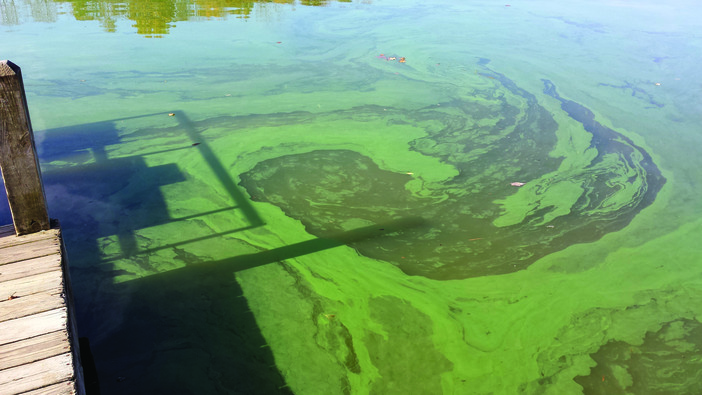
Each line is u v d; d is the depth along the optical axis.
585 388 2.64
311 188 4.46
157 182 4.41
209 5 10.98
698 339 2.99
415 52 8.18
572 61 7.98
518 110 6.27
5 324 1.97
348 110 6.11
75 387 1.75
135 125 5.46
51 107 5.77
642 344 2.94
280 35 8.84
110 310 2.98
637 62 8.05
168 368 2.62
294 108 6.09
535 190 4.57
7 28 8.72
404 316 3.07
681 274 3.54
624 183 4.73
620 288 3.39
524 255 3.70
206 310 3.02
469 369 2.72
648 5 12.12
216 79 6.86
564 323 3.08
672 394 2.63
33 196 2.45
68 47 7.84
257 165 4.80
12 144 2.29
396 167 4.89
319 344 2.83
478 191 4.53
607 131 5.79
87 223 3.80
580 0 12.49
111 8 10.48
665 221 4.16
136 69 7.06
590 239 3.90
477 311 3.14
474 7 11.29
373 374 2.66
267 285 3.26
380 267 3.50
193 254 3.51
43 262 2.32
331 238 3.79
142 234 3.71
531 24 9.98
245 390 2.52
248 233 3.79
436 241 3.82
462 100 6.51
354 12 10.53
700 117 6.25
